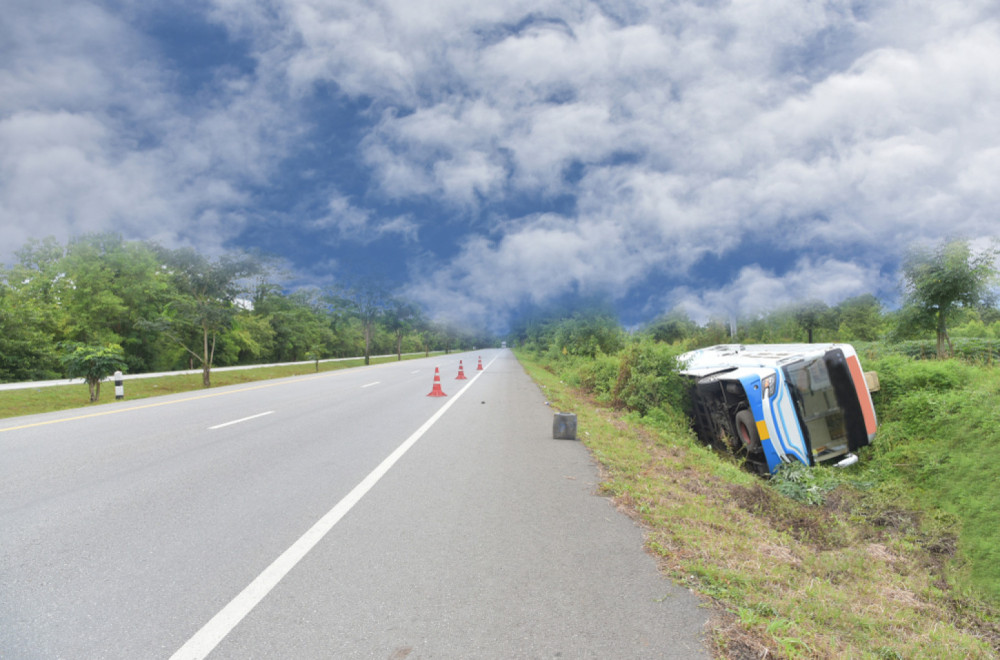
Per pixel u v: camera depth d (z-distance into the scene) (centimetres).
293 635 277
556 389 1962
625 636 282
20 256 4462
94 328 3994
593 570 370
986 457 774
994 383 986
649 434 1108
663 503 548
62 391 2152
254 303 6869
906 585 477
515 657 259
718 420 1133
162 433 937
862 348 1961
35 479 605
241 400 1559
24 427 1000
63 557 378
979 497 686
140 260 4412
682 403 1335
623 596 330
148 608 304
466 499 544
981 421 879
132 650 260
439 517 484
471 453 783
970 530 612
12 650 257
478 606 313
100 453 756
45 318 3612
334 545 411
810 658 272
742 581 361
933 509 701
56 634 274
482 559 387
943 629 363
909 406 1041
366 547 407
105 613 297
